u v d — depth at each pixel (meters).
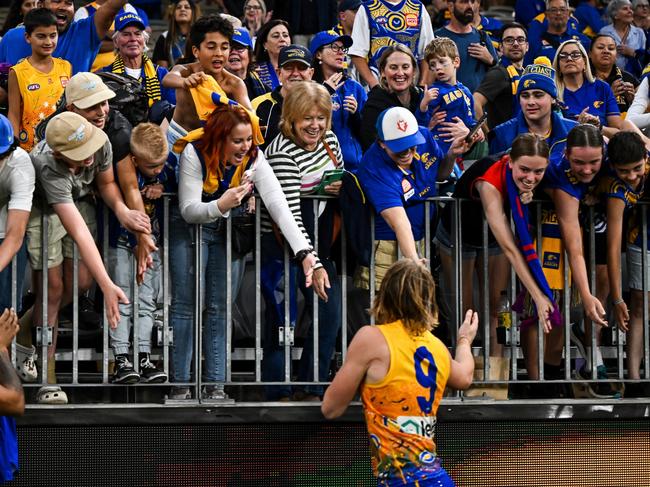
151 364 21.92
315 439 22.08
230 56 26.95
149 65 27.58
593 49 31.62
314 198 22.33
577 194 22.53
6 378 18.94
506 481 22.73
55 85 24.98
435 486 18.73
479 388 23.27
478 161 22.70
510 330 23.19
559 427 22.94
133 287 21.72
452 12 31.84
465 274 23.86
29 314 22.45
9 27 30.22
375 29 30.95
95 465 21.47
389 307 19.08
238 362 26.11
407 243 21.56
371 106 24.91
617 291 22.94
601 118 28.53
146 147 20.97
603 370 24.89
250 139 21.44
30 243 21.52
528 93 24.55
